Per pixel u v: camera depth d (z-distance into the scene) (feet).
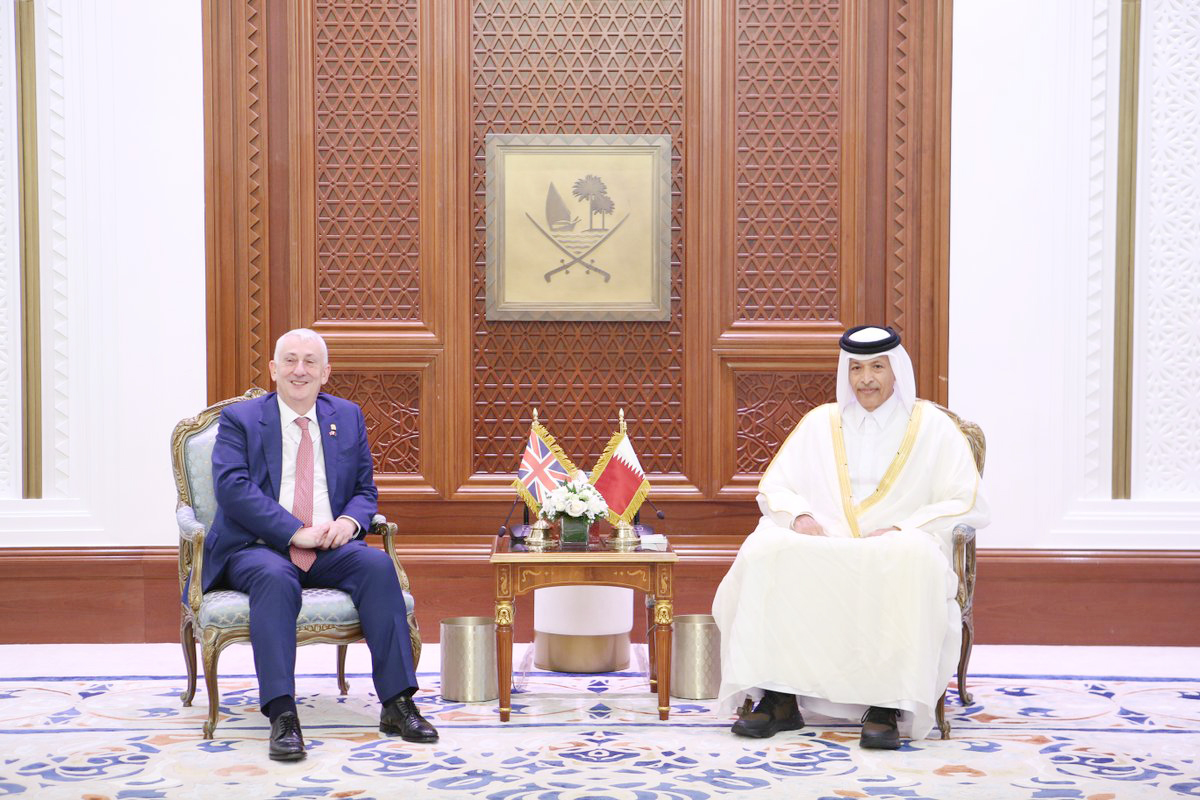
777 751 9.78
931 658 10.00
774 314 14.65
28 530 14.19
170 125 14.16
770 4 14.52
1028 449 14.32
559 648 12.80
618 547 11.14
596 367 14.74
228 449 10.83
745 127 14.60
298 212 14.44
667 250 14.53
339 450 11.23
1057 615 14.25
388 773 9.09
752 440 14.66
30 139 14.15
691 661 11.66
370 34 14.46
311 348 11.10
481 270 14.66
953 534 10.73
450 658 11.54
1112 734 10.33
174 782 8.85
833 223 14.61
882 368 11.35
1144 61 14.28
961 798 8.50
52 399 14.24
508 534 12.05
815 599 10.34
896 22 14.43
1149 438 14.46
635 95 14.56
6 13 14.08
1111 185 14.33
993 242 14.29
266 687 9.70
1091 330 14.32
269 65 14.48
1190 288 14.37
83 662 13.21
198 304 14.24
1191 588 14.21
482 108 14.60
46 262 14.23
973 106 14.24
